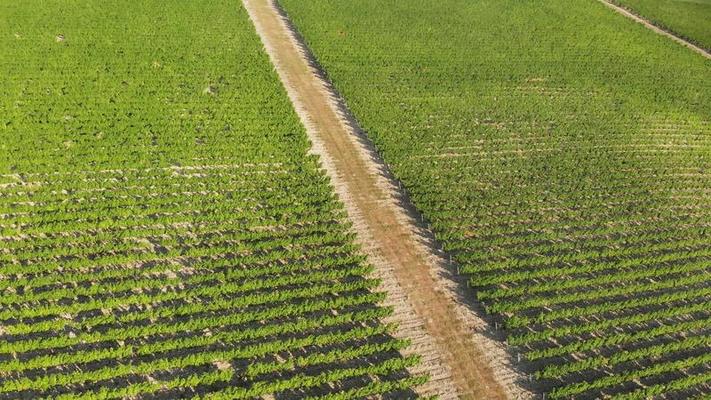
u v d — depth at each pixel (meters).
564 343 33.00
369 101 53.78
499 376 30.81
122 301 31.73
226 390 27.81
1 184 39.62
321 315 33.16
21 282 32.03
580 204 43.69
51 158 41.28
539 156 48.88
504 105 56.25
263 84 54.31
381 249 38.09
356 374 29.66
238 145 45.22
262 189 41.59
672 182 47.25
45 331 30.44
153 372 29.08
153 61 55.94
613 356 31.44
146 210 38.03
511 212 42.25
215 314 32.34
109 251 35.31
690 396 30.75
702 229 42.03
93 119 46.34
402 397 29.25
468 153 48.47
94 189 39.78
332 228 38.56
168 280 33.09
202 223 38.22
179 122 47.25
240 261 35.22
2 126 44.31
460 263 37.56
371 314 32.62
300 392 29.03
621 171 48.28
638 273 37.19
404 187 43.66
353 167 45.53
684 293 35.97
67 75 51.78
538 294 35.69
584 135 52.91
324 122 50.88
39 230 35.69
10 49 54.75
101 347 29.91
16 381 27.09
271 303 33.34
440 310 34.16
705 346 33.53
